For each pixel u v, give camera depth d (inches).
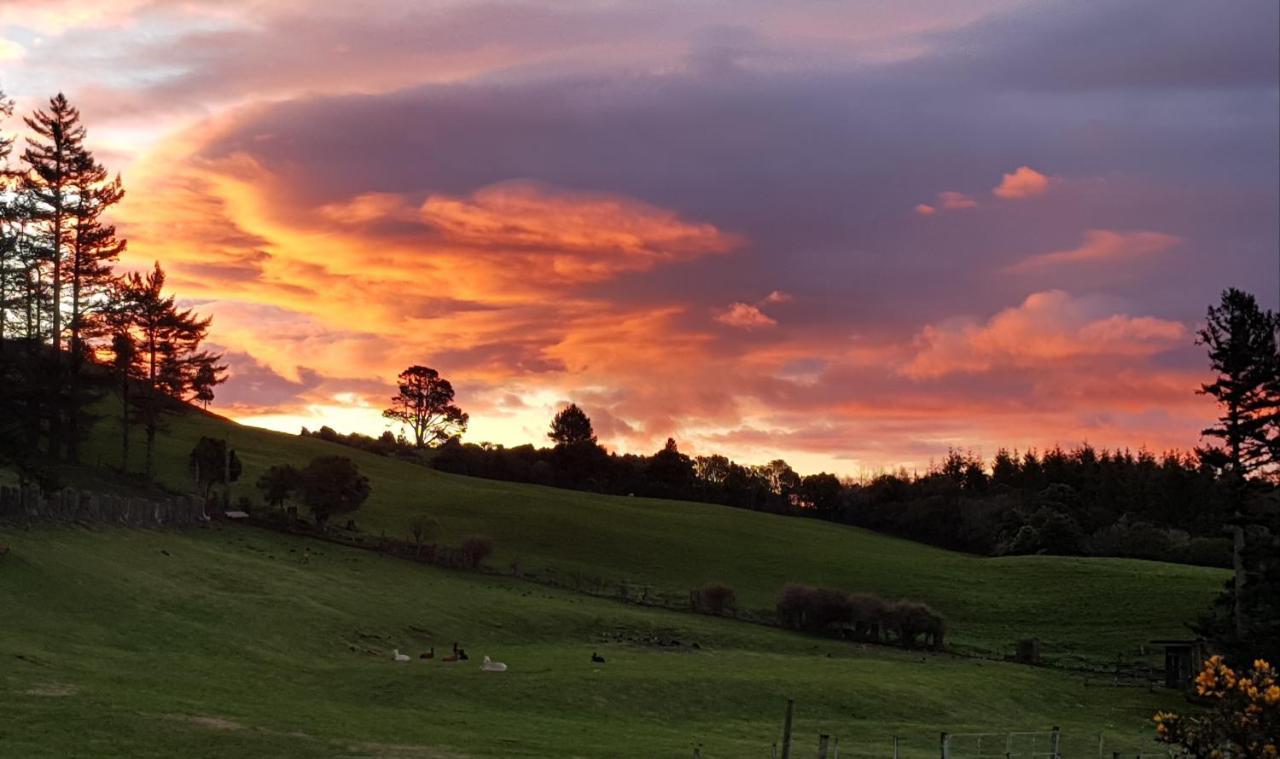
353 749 1534.2
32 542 2652.6
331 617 2859.3
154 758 1357.0
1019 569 5187.0
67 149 4633.4
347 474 4276.6
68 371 4217.5
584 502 6328.7
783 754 1540.4
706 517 6520.7
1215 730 884.0
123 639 2176.4
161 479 4685.0
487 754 1590.8
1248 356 3582.7
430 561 4074.8
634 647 3196.4
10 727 1385.3
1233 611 3366.1
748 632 3690.9
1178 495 7445.9
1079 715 2844.5
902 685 2785.4
